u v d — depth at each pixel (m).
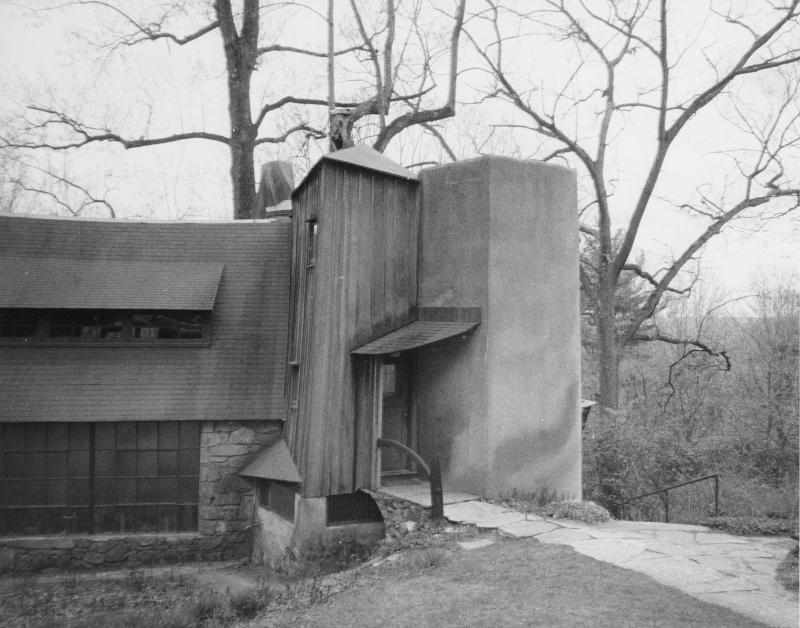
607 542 9.31
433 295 13.46
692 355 31.64
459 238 13.02
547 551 8.98
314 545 12.57
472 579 8.23
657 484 21.38
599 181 24.16
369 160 13.80
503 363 12.42
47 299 14.55
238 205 25.77
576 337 13.44
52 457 14.23
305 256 13.88
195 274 15.75
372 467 13.01
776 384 28.89
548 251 13.14
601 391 23.83
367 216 13.35
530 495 12.11
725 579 7.71
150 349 15.20
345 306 12.98
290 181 21.16
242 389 14.78
